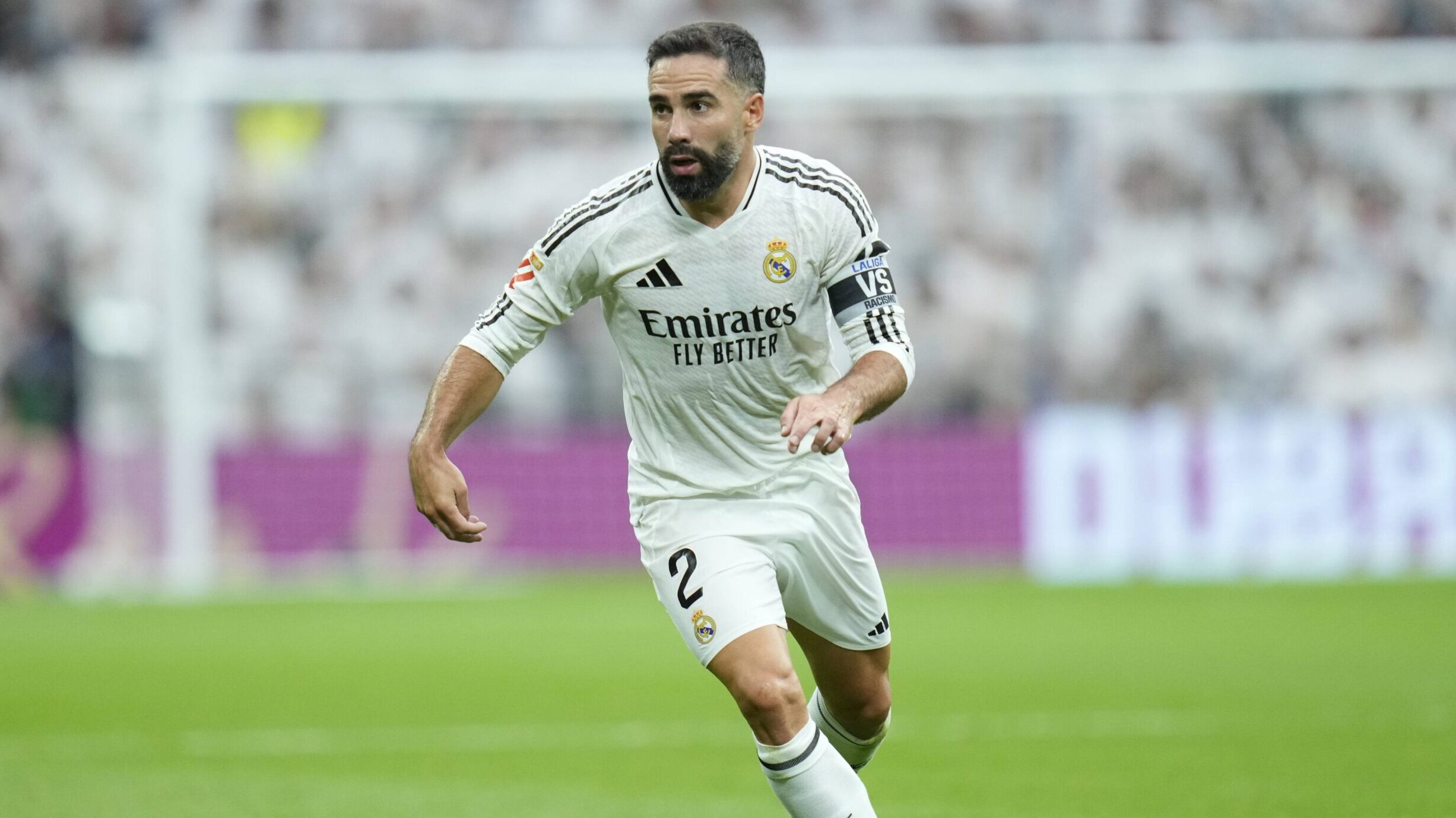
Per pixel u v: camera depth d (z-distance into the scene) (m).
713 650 16.12
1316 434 58.97
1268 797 22.64
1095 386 69.62
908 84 60.44
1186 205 70.38
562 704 32.59
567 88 59.91
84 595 56.34
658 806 22.67
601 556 59.66
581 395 66.06
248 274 68.50
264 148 68.75
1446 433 59.09
